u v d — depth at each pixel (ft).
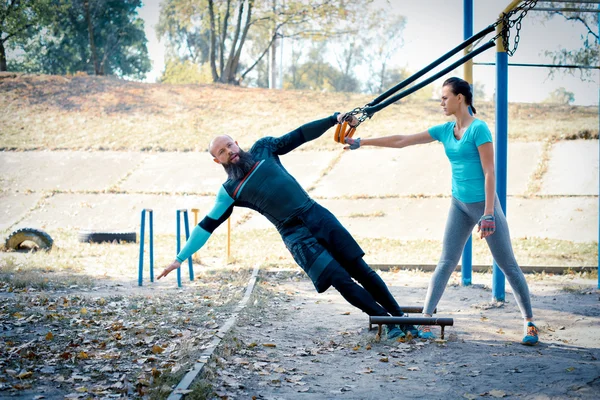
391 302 16.70
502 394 12.17
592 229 48.21
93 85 90.89
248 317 20.13
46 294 24.71
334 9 105.09
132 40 130.62
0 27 104.53
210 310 21.09
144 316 20.01
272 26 108.47
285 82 147.95
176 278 30.71
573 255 39.06
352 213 53.72
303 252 15.58
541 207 53.42
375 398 12.30
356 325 19.35
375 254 39.65
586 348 16.17
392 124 78.59
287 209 15.65
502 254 16.84
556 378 13.05
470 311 21.67
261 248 42.50
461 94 16.74
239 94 91.04
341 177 62.80
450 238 17.48
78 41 127.03
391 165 64.75
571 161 62.54
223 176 64.28
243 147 72.23
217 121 80.64
